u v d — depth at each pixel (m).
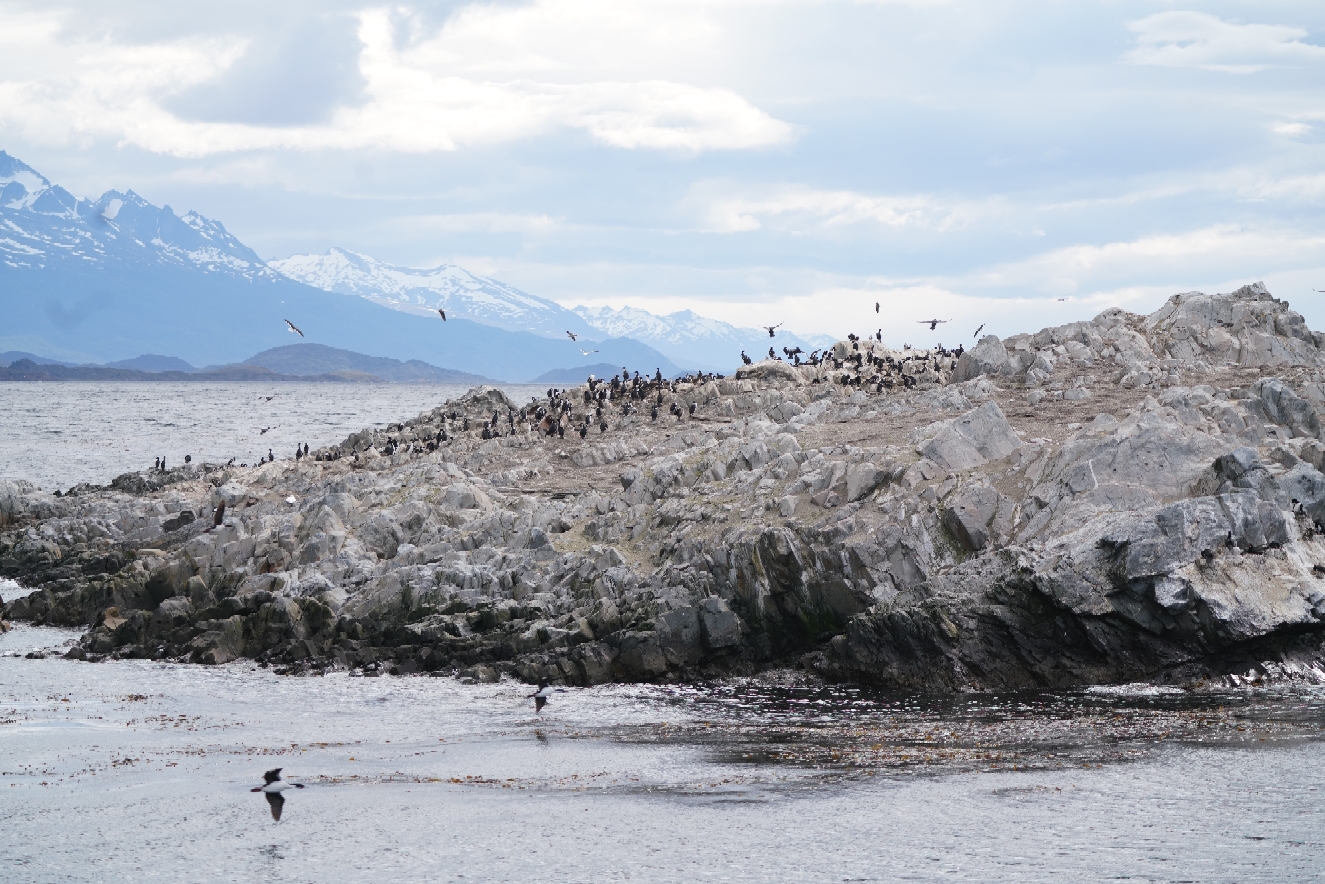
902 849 37.16
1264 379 71.12
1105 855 36.06
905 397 89.44
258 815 42.56
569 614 67.38
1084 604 56.72
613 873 36.22
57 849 39.41
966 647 58.28
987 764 45.50
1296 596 56.56
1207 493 59.59
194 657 71.06
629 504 79.44
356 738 53.56
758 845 37.97
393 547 82.25
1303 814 38.88
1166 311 98.25
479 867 37.06
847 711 55.19
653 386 120.94
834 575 61.97
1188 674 56.81
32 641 77.50
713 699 58.72
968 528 61.28
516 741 52.19
